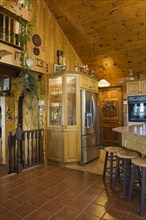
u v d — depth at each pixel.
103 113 6.39
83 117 4.37
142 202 2.23
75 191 2.87
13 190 2.90
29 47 4.19
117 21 4.34
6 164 4.97
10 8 3.56
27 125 4.87
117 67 5.59
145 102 4.82
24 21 3.92
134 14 4.05
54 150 4.41
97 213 2.25
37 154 4.39
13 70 4.43
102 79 5.80
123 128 3.34
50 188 2.98
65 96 4.24
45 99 4.56
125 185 2.69
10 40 3.79
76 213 2.25
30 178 3.45
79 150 4.30
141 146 2.83
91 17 4.50
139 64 5.21
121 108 6.03
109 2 4.02
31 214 2.23
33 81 4.15
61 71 4.36
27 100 4.88
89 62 5.83
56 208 2.37
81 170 3.94
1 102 5.07
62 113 4.26
